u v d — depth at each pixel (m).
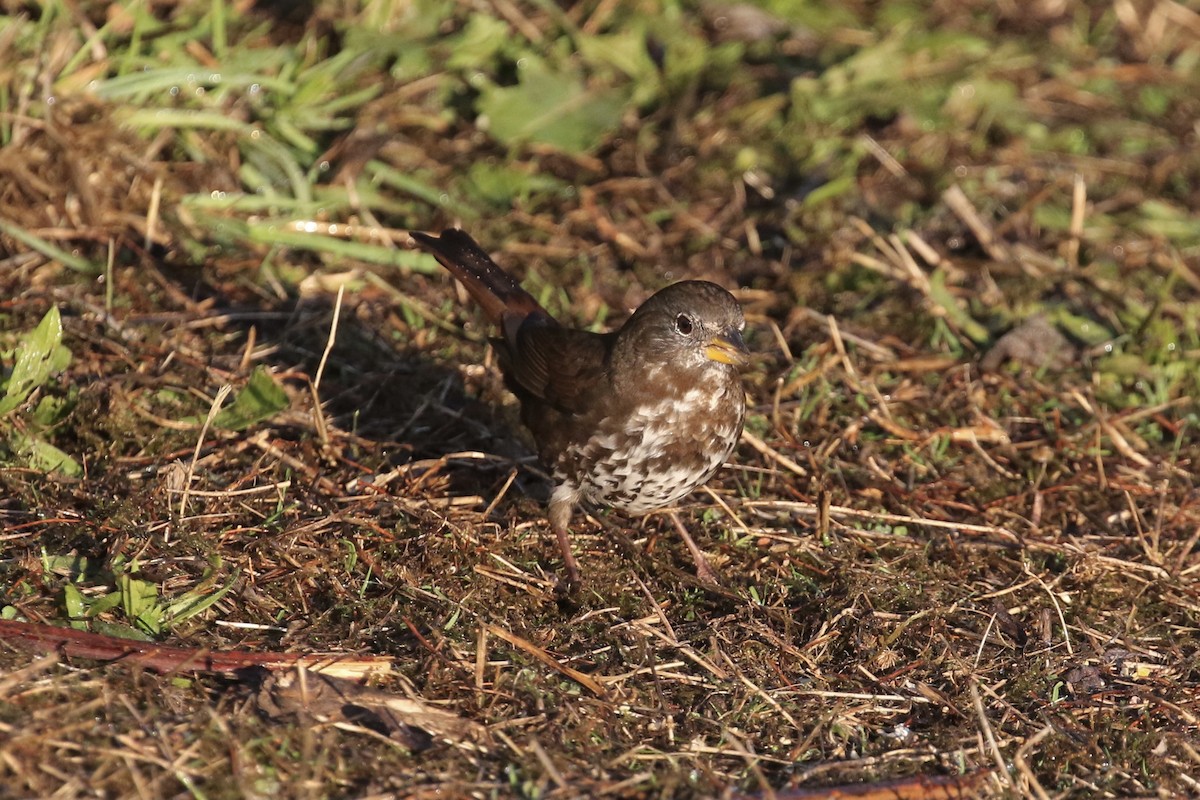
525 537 10.17
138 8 14.08
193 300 12.35
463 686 8.41
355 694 8.11
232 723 7.65
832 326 12.14
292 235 12.95
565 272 13.38
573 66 15.73
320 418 10.56
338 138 14.21
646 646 8.95
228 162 13.71
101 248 12.63
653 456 9.62
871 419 11.70
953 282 13.73
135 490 9.78
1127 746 8.45
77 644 8.10
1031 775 7.87
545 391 9.95
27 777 7.07
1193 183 15.53
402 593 9.20
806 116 15.66
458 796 7.42
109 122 13.27
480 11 16.08
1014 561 10.28
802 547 10.21
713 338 9.39
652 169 14.95
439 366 12.02
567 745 8.00
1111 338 13.02
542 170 14.74
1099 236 14.44
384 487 10.34
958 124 15.95
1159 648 9.51
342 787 7.40
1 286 11.95
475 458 10.92
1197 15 18.75
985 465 11.39
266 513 9.85
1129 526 10.81
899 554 10.25
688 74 15.98
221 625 8.75
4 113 13.05
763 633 9.24
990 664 9.20
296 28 15.52
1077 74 17.19
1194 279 13.91
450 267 10.88
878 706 8.72
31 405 10.46
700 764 7.92
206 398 10.94
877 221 14.46
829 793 7.73
